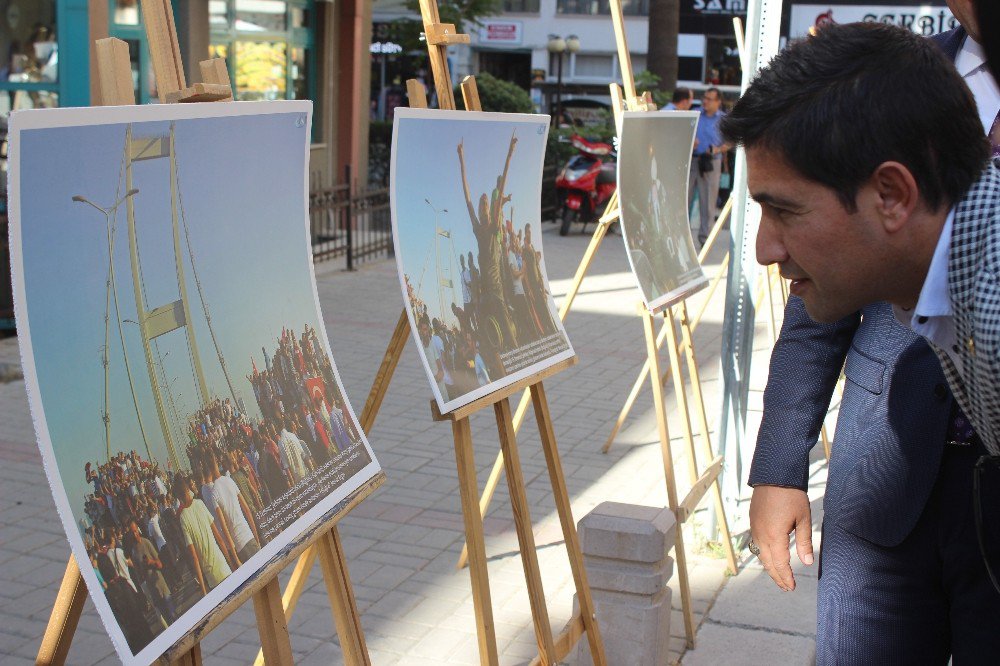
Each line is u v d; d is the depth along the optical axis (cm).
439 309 296
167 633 171
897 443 223
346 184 1256
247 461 202
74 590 185
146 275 181
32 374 154
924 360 221
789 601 439
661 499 560
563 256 1427
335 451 233
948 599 225
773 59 167
